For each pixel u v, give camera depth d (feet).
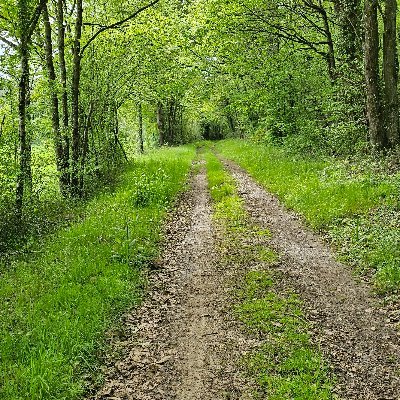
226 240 40.81
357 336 23.71
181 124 209.77
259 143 113.29
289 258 35.22
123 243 37.09
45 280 31.24
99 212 49.78
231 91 98.84
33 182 56.18
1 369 20.77
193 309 28.12
